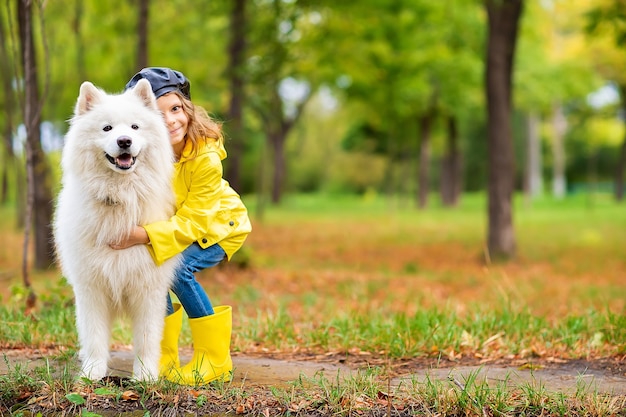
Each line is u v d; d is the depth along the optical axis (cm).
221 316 402
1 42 1002
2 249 1391
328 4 1248
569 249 1520
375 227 2172
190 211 383
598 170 5375
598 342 521
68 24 1188
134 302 377
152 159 367
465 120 3512
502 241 1283
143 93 375
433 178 5297
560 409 345
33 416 345
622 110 3350
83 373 375
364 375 411
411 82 1988
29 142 592
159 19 1407
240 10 1218
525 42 2352
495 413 347
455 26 1877
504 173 1277
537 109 3027
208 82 1672
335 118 4925
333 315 653
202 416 348
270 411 353
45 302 582
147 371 375
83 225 360
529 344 527
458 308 682
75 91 1544
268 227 2122
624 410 348
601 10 1202
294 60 1295
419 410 351
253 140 3641
